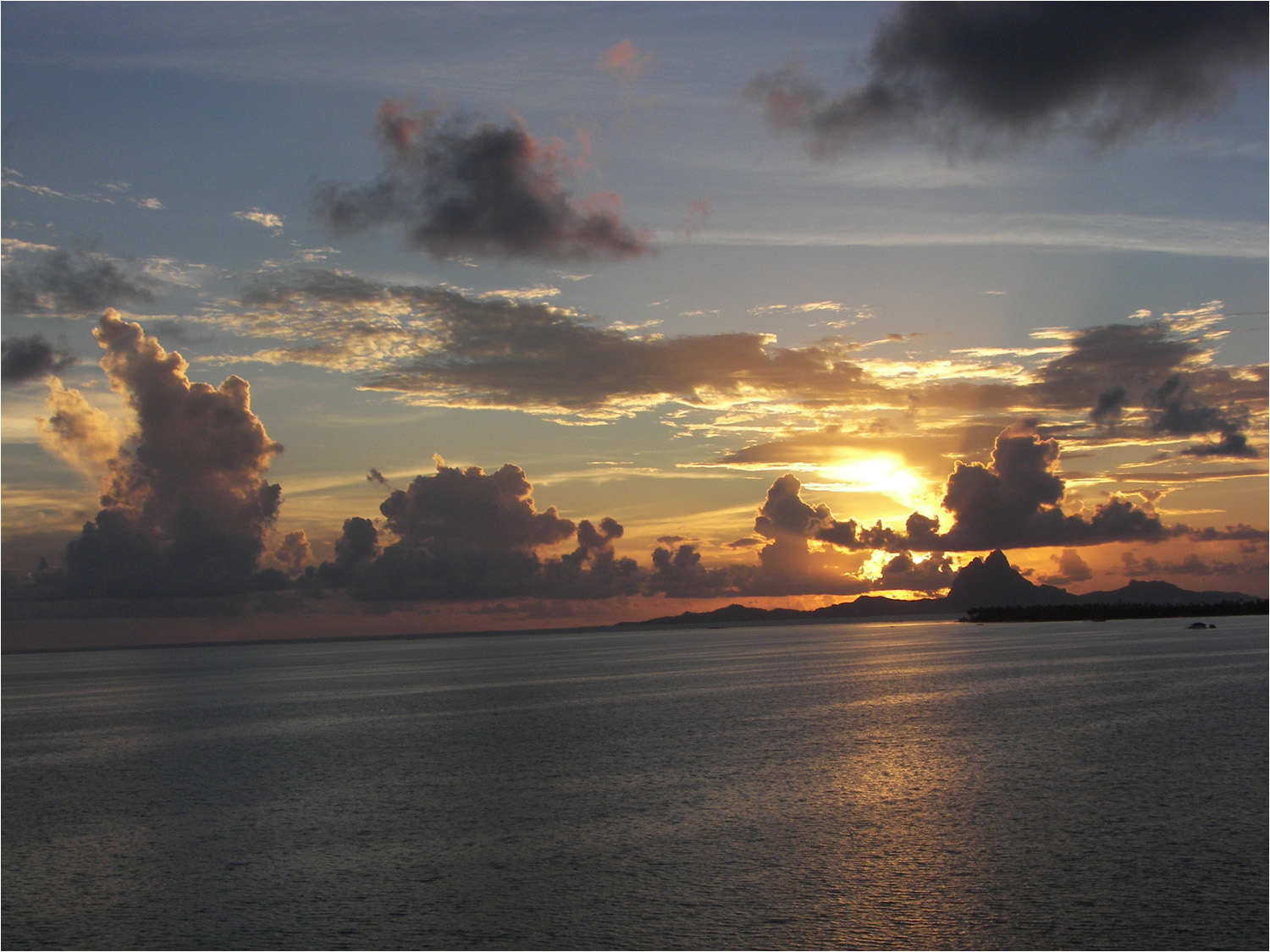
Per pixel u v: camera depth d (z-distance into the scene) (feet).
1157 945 68.85
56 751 178.70
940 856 89.45
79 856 97.35
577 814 108.47
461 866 89.66
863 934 71.67
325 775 139.13
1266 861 86.12
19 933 76.02
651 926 73.72
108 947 72.90
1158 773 123.54
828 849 92.27
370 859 92.94
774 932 72.33
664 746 156.66
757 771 131.44
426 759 151.12
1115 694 219.41
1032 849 90.89
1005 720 179.52
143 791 131.23
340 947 71.56
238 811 116.37
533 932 73.20
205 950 71.67
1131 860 87.15
